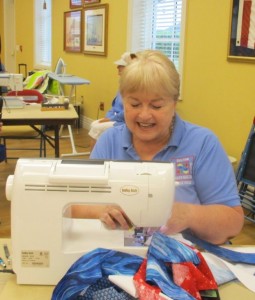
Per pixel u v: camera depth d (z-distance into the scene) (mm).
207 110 3746
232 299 967
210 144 1375
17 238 988
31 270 1001
